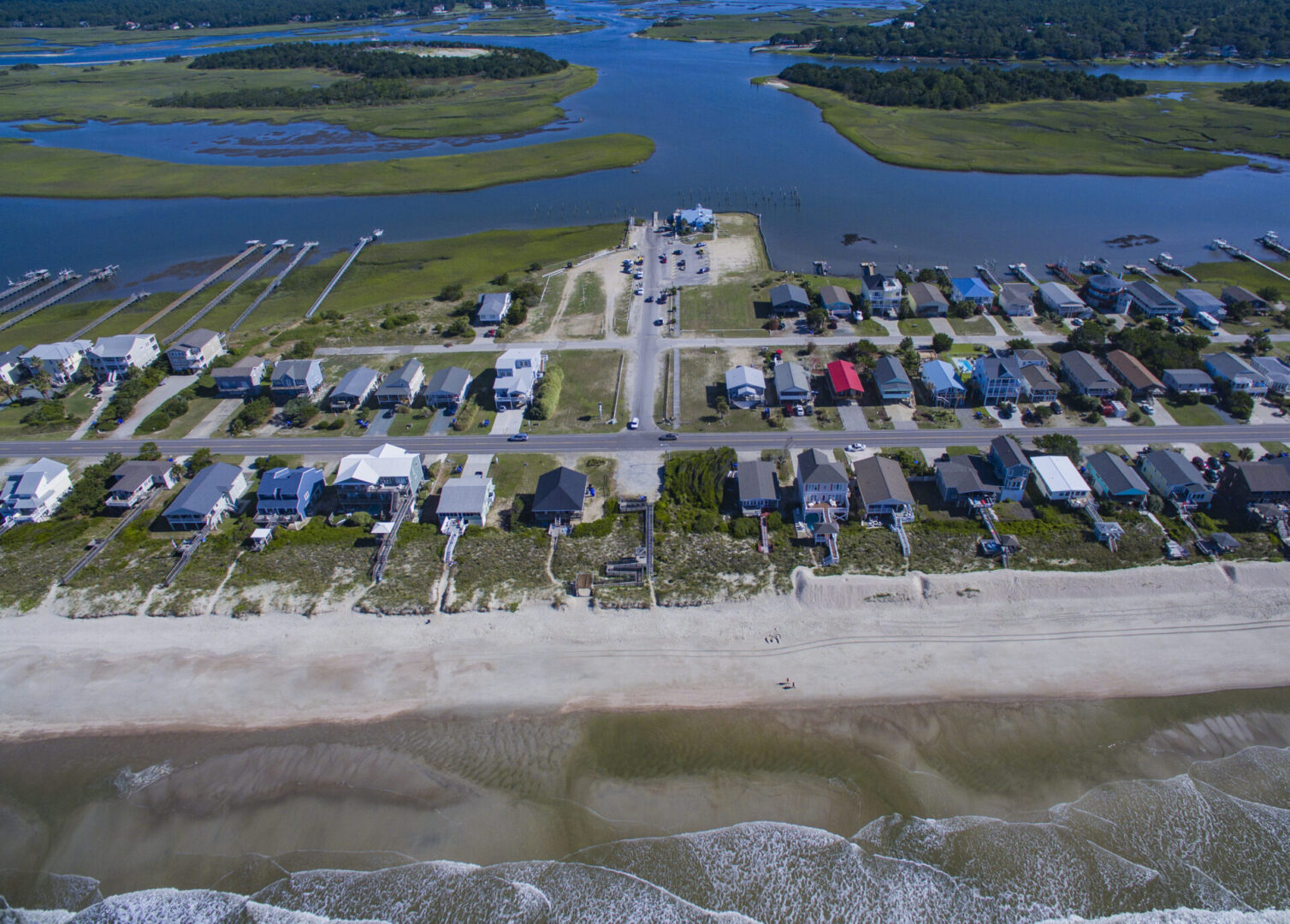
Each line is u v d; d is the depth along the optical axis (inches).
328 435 4259.4
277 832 2422.5
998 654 2888.8
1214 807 2417.6
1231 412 4109.3
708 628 3019.2
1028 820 2402.8
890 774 2529.5
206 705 2800.2
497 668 2896.2
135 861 2362.2
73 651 2999.5
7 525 3609.7
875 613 3048.7
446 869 2321.6
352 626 3063.5
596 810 2458.2
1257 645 2886.3
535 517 3563.0
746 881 2276.1
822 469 3479.3
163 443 4234.7
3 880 2320.4
